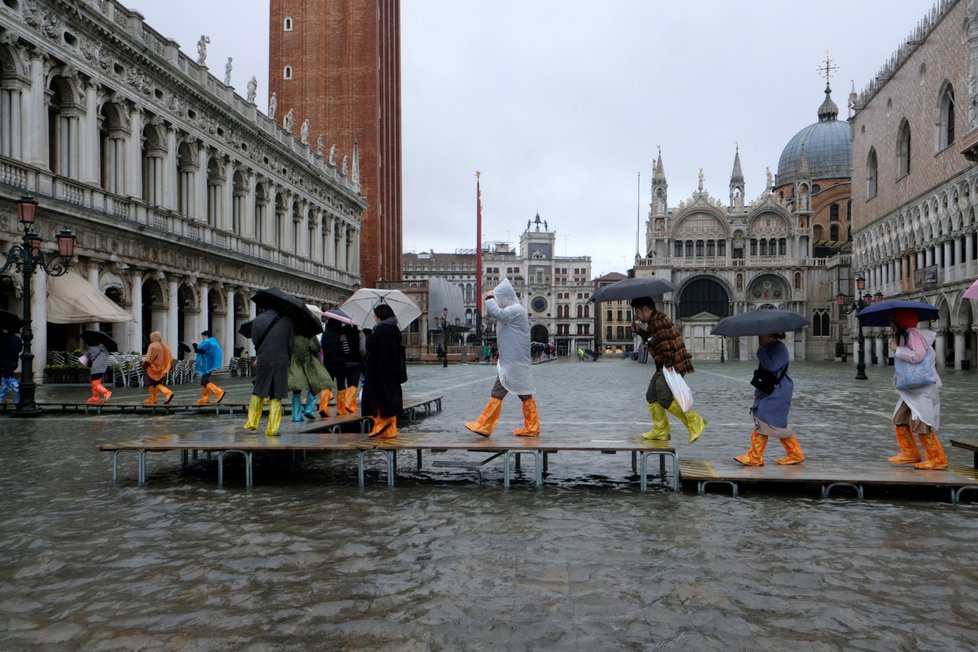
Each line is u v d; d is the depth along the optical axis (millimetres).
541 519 8430
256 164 51688
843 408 22406
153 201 39812
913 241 63469
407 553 7066
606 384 37344
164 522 8266
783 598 5883
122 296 35719
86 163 33125
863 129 79125
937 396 10469
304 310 12469
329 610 5605
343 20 86000
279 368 11945
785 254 104312
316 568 6609
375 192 85812
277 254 54781
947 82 54969
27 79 29625
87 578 6344
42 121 30375
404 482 10781
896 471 10172
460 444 10508
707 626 5316
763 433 10672
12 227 28422
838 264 96938
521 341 11477
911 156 63281
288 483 10680
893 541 7547
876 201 74125
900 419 11055
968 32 49219
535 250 168375
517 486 10477
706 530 7953
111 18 35031
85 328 33938
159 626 5316
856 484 9609
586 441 10844
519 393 11469
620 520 8391
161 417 19484
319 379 14742
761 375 10734
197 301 43031
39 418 19328
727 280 104250
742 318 10742
